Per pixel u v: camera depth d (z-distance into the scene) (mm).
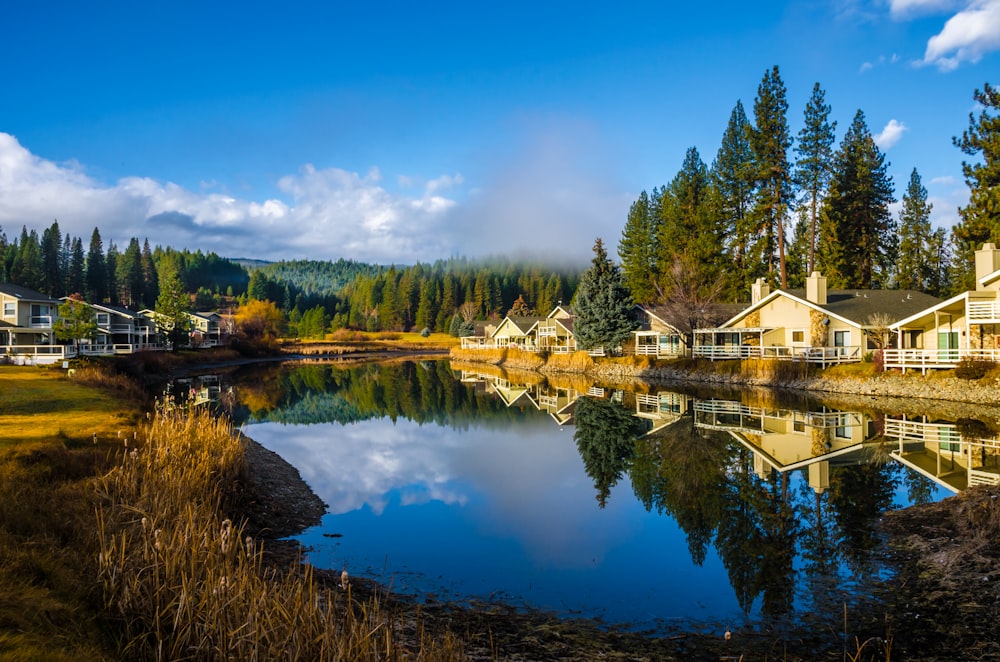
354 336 133375
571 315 69938
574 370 58719
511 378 55594
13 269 99625
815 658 7105
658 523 12828
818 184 50812
